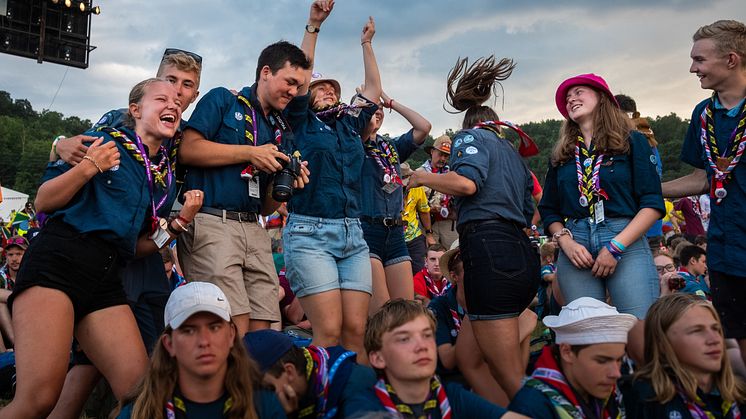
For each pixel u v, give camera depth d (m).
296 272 4.40
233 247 4.11
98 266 3.52
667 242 9.69
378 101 5.12
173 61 4.65
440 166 8.42
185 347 3.11
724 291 4.16
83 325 3.57
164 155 3.99
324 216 4.46
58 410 3.96
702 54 4.16
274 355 3.45
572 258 4.17
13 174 74.94
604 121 4.20
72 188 3.46
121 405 3.33
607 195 4.18
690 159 4.52
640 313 4.04
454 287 4.78
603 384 3.26
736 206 4.09
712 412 3.41
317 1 4.89
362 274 4.57
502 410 3.13
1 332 6.88
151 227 3.82
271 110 4.43
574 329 3.26
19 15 23.23
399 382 3.15
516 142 4.63
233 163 4.11
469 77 4.54
